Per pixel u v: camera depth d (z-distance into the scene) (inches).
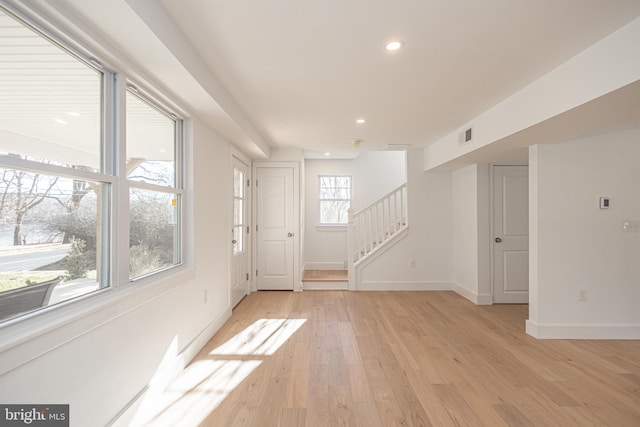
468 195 183.3
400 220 217.0
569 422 72.2
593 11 63.2
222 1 60.0
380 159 261.9
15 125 46.5
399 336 125.5
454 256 202.5
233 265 159.8
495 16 65.1
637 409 77.1
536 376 93.4
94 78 63.2
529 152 128.3
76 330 53.4
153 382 79.4
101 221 64.7
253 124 145.9
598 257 123.1
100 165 64.6
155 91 81.4
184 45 72.0
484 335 126.9
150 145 86.3
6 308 44.9
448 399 81.4
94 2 48.8
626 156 122.2
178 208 102.5
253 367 98.6
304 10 63.1
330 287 207.8
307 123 143.5
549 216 123.8
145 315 76.3
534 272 125.7
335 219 266.2
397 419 73.1
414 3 61.0
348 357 106.1
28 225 48.6
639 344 117.1
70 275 56.5
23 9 46.3
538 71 90.3
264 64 86.7
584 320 123.3
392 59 83.8
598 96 74.4
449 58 83.0
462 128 146.6
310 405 78.5
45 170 50.8
